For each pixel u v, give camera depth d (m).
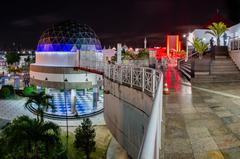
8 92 48.44
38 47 50.00
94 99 39.50
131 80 12.14
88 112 38.22
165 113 7.98
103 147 26.06
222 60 18.31
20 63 113.75
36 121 16.16
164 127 6.50
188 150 5.02
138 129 11.10
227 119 7.21
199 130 6.24
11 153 15.41
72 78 40.84
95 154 24.34
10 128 15.78
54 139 15.93
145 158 1.67
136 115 11.36
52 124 16.30
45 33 49.56
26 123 15.77
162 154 4.76
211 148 5.12
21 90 53.53
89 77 41.09
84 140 22.56
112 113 15.26
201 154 4.84
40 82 44.78
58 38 46.69
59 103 44.06
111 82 15.50
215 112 8.06
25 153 15.46
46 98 24.75
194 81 16.09
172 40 51.84
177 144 5.33
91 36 49.53
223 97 10.73
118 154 23.78
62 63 44.75
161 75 7.11
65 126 32.59
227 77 16.28
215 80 16.06
